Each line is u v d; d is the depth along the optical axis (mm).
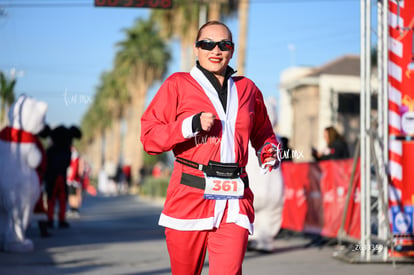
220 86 3629
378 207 7516
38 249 8914
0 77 19781
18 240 8586
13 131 8469
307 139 36469
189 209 3496
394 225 7434
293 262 7625
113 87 70500
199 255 3576
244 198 3566
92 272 6938
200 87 3596
